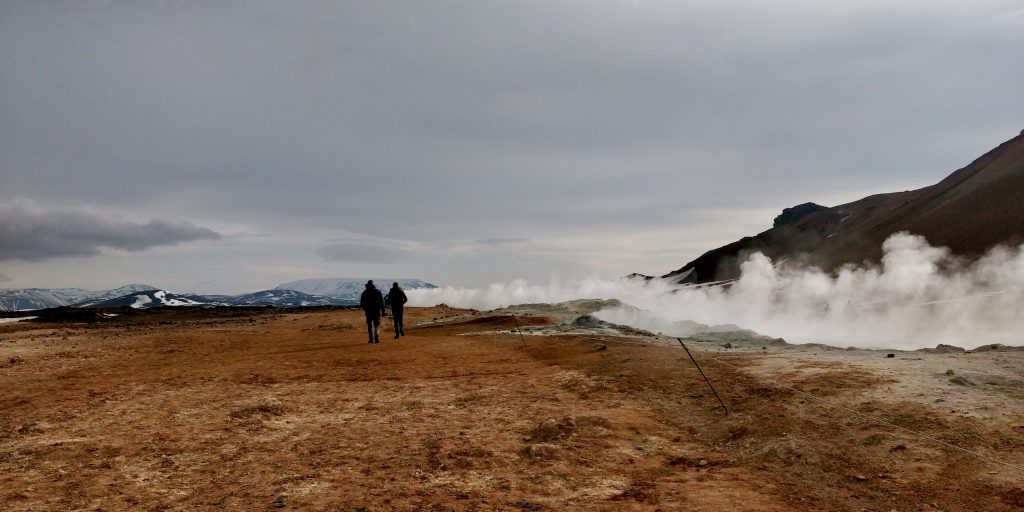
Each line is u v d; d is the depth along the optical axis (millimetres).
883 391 7207
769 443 6133
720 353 12547
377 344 19203
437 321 32875
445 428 7617
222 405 9156
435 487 5324
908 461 5125
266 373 12781
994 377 7328
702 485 5184
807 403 7246
